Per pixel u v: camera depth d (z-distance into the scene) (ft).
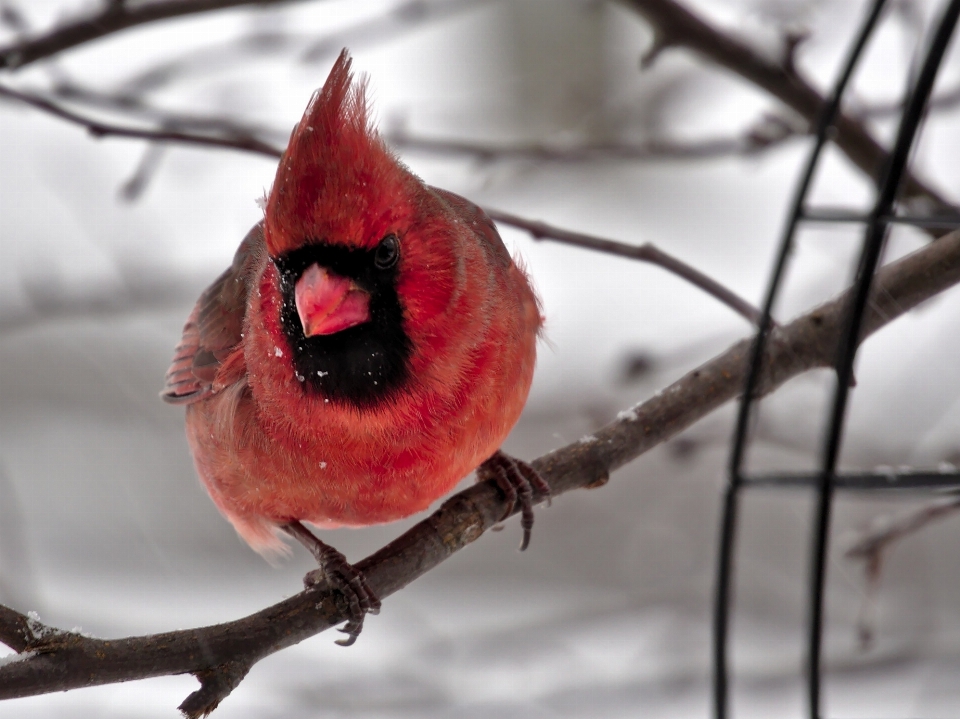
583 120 37.70
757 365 16.65
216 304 20.63
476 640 30.27
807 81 24.88
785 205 42.75
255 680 28.76
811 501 35.63
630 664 30.63
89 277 35.73
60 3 31.78
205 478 19.94
